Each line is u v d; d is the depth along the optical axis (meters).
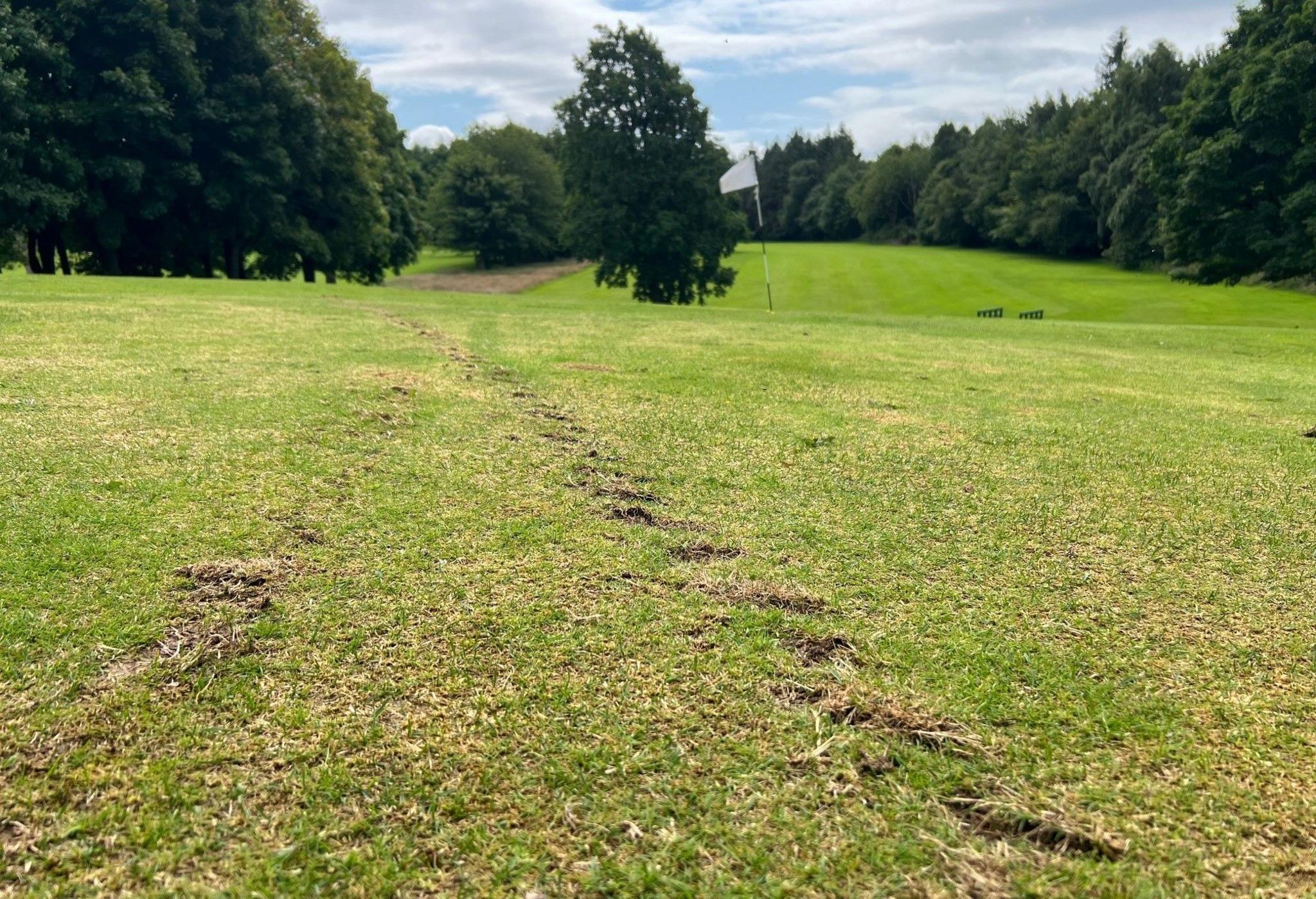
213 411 5.35
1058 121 69.25
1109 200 55.28
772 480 4.53
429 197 69.69
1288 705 2.45
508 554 3.36
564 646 2.66
